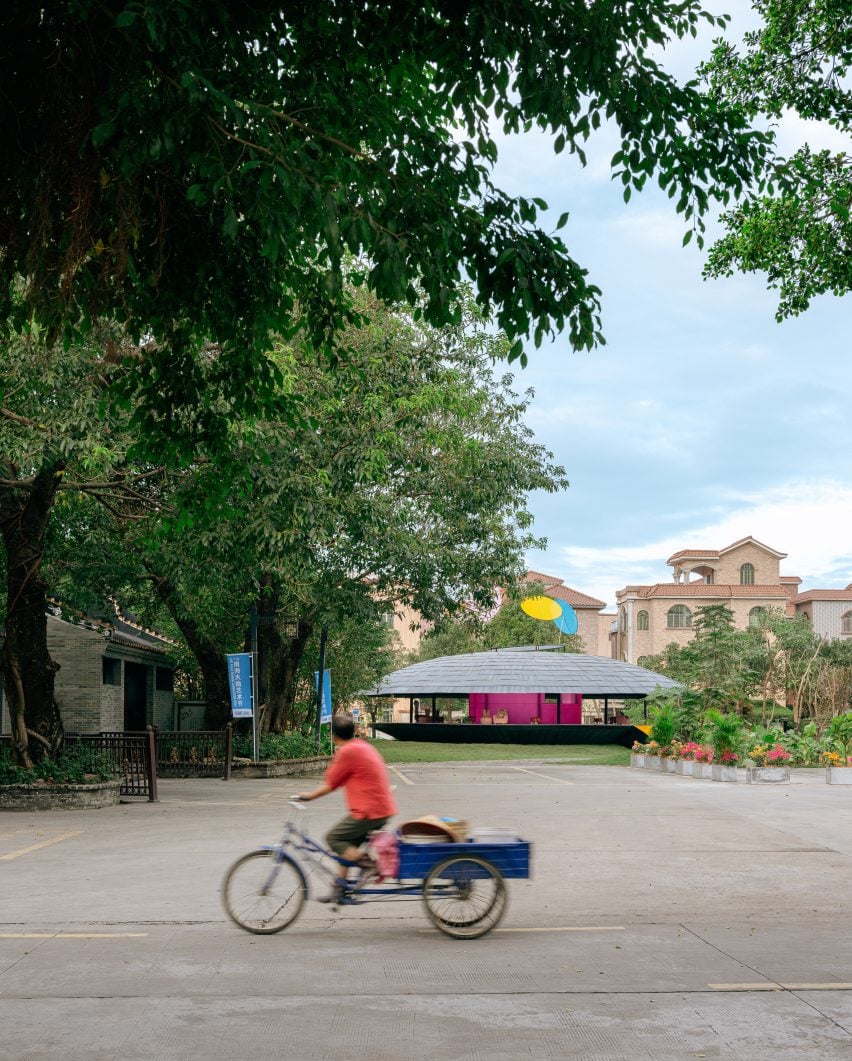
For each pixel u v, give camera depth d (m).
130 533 22.41
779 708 67.50
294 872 8.25
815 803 19.73
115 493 19.16
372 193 7.76
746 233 17.19
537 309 7.94
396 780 28.52
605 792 22.80
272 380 10.30
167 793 22.61
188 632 31.83
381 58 7.82
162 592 28.75
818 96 15.98
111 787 19.39
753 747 28.66
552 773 32.50
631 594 94.25
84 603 27.58
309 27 7.65
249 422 14.34
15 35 7.19
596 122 7.90
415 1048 5.44
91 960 7.34
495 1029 5.75
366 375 19.34
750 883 10.82
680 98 8.09
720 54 16.66
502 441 29.02
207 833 14.98
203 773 29.11
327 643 36.94
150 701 36.12
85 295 8.80
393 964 7.21
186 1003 6.24
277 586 29.75
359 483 20.80
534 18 7.25
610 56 7.60
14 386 15.54
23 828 15.67
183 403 10.29
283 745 30.97
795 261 17.25
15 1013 6.05
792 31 15.90
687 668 53.41
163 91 6.84
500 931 8.38
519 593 32.38
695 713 35.69
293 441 18.00
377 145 8.17
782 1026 5.82
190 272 8.96
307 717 38.59
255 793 22.66
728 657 48.91
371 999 6.33
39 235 7.59
